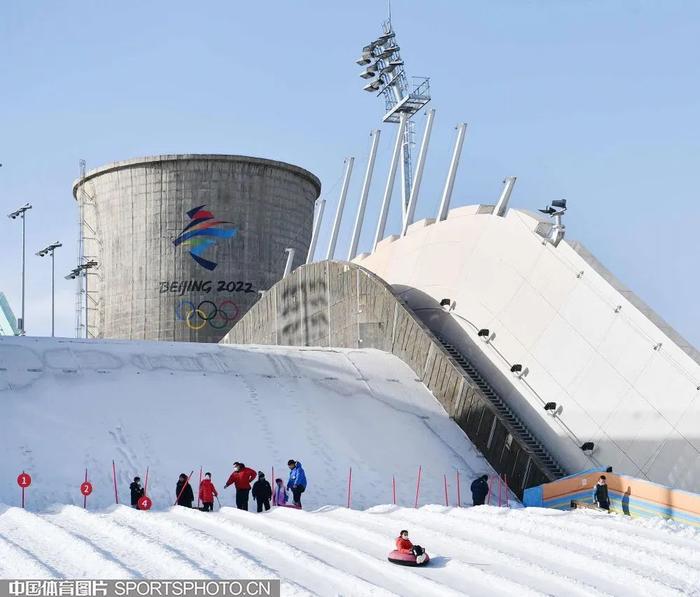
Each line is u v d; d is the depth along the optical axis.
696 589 15.35
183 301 82.38
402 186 51.16
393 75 55.22
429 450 32.50
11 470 27.22
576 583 15.55
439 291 40.56
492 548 18.64
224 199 83.38
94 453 28.80
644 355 30.03
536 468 29.70
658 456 28.30
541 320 34.41
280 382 35.78
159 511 24.31
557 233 34.62
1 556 17.28
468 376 34.59
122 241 84.44
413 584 15.59
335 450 31.23
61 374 33.56
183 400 33.00
